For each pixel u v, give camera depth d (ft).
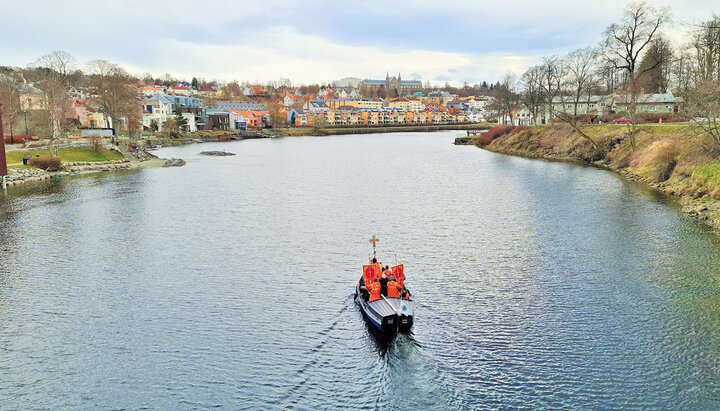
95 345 85.92
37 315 97.66
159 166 351.87
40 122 383.45
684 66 380.37
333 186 252.42
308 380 75.05
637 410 66.59
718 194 170.40
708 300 98.53
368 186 250.78
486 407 67.82
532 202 196.75
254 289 110.01
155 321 94.58
